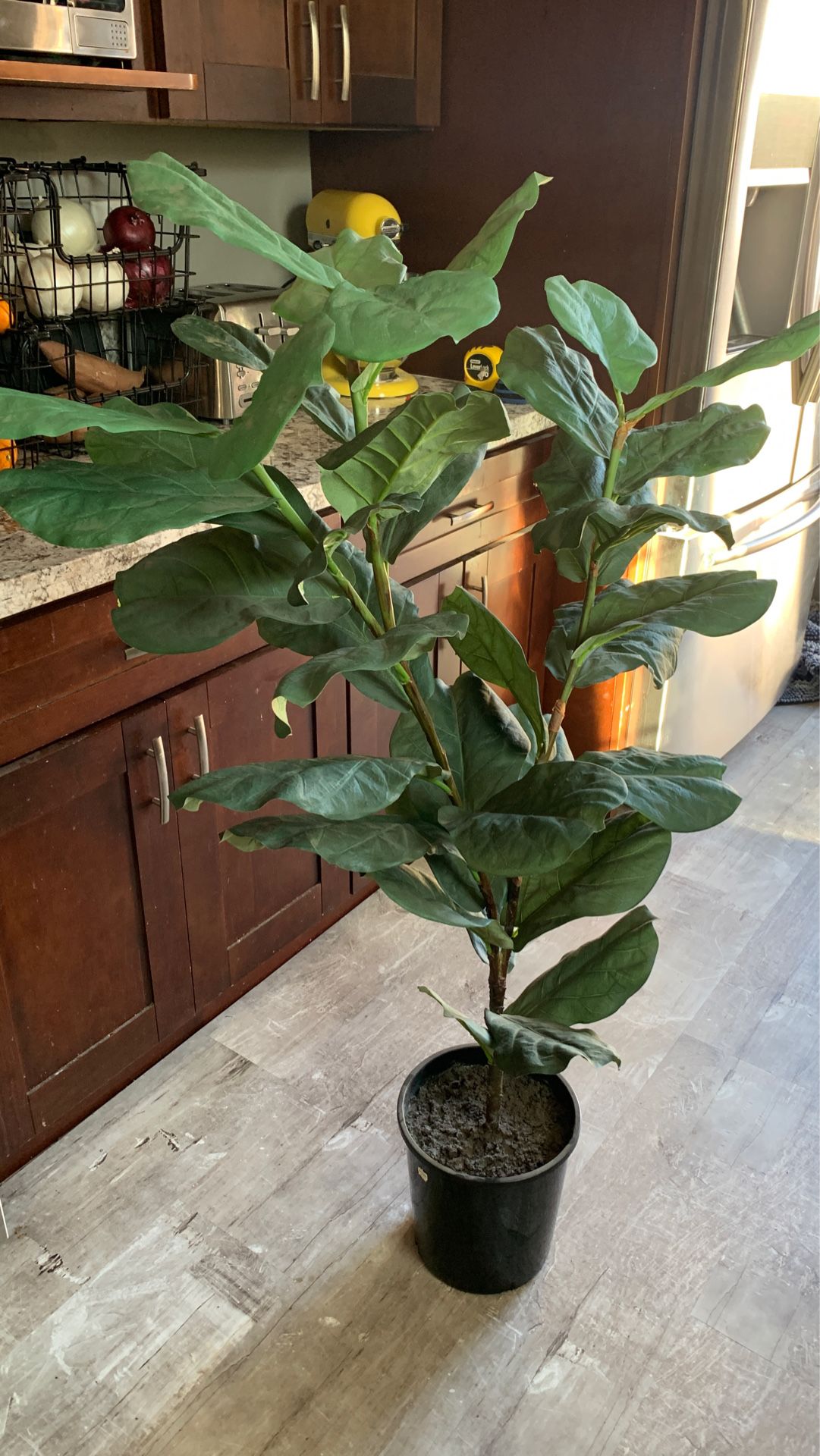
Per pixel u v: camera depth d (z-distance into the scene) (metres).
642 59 1.94
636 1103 1.74
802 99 2.04
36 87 1.53
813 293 2.22
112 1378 1.33
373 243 0.71
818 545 2.87
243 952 1.89
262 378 0.60
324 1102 1.74
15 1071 1.51
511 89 2.12
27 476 0.77
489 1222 1.32
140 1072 1.79
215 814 1.71
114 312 1.71
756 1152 1.66
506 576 2.27
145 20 1.63
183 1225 1.53
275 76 1.84
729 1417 1.29
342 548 1.04
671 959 2.08
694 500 2.18
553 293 0.85
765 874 2.34
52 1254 1.49
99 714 1.44
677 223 2.02
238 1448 1.26
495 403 0.74
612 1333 1.39
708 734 2.62
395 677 1.02
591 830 0.91
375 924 2.17
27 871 1.43
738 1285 1.45
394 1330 1.39
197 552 0.91
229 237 0.62
